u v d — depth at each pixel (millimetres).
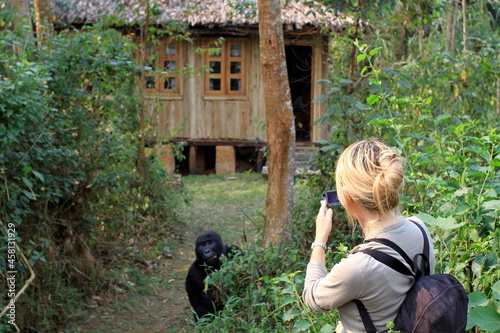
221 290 5219
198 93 14625
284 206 5711
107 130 8086
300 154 14242
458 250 3244
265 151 6914
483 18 12578
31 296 5430
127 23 12195
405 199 3533
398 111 6375
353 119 6305
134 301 6633
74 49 6523
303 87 17531
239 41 14516
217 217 10430
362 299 2145
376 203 2162
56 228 6391
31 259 4852
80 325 5941
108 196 7316
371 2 6438
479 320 2541
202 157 15617
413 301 2104
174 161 14617
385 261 2127
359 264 2121
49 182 5625
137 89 9453
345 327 2252
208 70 9789
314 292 2252
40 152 5172
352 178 2211
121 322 6082
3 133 4500
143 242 8430
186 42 14359
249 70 14594
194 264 5805
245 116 14695
